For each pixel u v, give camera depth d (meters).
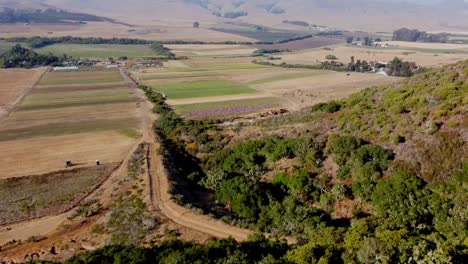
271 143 60.66
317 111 77.19
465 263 28.27
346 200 46.66
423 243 29.30
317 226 41.50
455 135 46.66
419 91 60.50
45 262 36.97
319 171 52.44
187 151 71.56
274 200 48.62
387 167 47.75
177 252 33.44
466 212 37.56
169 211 46.84
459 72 61.19
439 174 44.47
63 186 60.75
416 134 49.91
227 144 71.06
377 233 32.34
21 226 49.44
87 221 48.88
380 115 57.84
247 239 37.91
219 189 53.81
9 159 73.25
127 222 45.50
